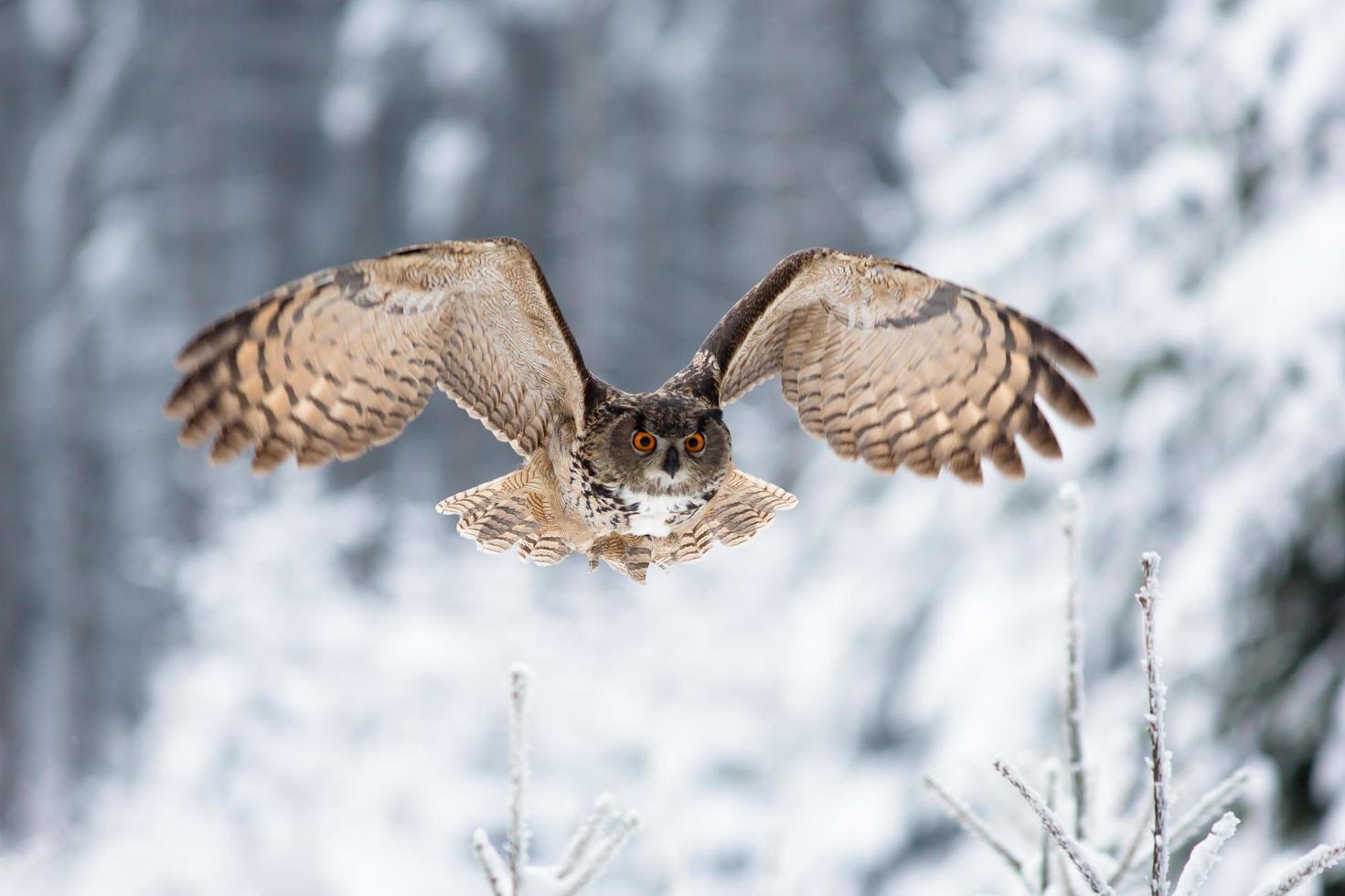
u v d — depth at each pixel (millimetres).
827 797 13719
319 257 47656
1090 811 5758
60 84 55562
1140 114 14219
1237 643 11367
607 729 16875
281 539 18078
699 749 16219
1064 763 6031
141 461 43656
